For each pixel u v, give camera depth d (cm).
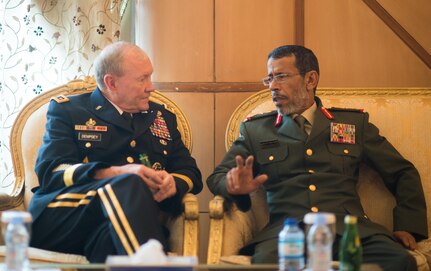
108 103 383
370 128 389
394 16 462
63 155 364
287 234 240
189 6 464
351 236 240
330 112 392
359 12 462
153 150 384
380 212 387
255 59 462
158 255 221
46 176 357
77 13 455
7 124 450
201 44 463
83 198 338
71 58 454
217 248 338
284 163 377
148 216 317
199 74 462
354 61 461
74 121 377
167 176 351
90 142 374
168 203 361
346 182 371
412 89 410
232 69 462
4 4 452
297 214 360
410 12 461
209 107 461
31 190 375
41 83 452
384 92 412
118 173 346
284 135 383
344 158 377
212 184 372
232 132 417
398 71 461
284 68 381
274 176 378
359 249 239
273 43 463
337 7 463
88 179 347
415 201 370
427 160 392
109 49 381
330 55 462
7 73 451
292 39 463
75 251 346
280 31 463
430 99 404
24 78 452
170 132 397
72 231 338
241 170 344
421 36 461
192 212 345
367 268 254
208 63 462
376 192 389
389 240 340
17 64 452
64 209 344
